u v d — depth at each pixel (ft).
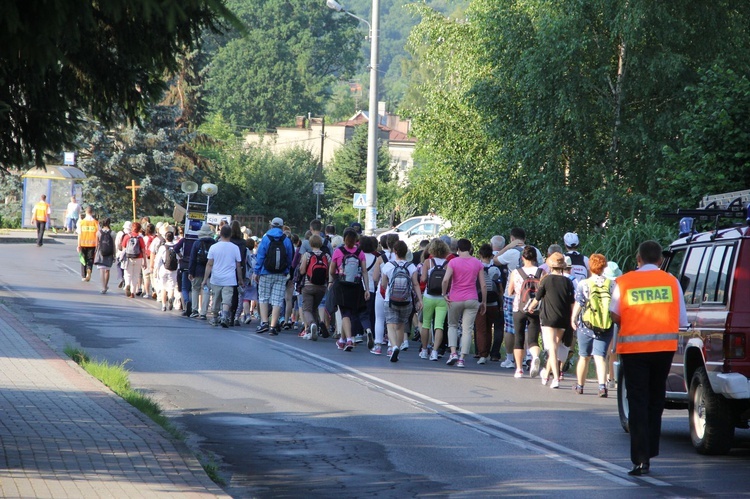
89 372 86.33
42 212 282.77
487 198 188.96
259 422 72.38
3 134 53.11
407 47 234.58
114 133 378.53
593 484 55.77
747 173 129.18
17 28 37.47
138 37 49.78
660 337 59.77
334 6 196.95
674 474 58.90
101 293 174.19
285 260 131.54
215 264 135.85
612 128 173.88
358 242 134.82
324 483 54.85
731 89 130.00
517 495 52.65
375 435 68.85
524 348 105.70
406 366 107.14
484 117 187.52
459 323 123.03
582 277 102.22
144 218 175.63
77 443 57.11
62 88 52.75
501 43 180.55
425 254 124.26
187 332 126.82
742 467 61.41
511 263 115.65
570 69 170.40
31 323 124.57
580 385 93.40
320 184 387.34
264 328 133.39
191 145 410.11
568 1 168.04
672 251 77.20
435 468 59.16
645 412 59.16
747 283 63.31
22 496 44.93
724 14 168.04
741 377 61.62
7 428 60.59
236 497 51.60
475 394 89.66
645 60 164.76
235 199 418.51
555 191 170.19
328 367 102.73
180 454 55.67
